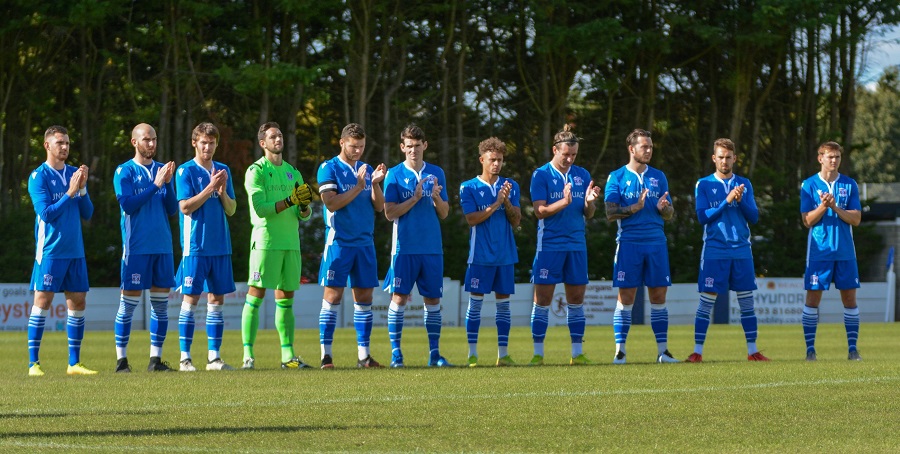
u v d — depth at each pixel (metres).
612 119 72.88
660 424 11.60
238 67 62.31
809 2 65.69
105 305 43.41
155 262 19.00
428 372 17.72
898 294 59.94
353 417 12.05
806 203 21.61
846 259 21.34
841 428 11.37
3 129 61.31
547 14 66.06
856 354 21.64
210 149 19.22
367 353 19.73
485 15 68.88
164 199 19.22
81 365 18.98
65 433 10.93
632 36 66.56
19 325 42.38
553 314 46.34
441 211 19.88
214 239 19.16
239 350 27.16
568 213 20.50
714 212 21.12
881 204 74.06
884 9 70.12
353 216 19.38
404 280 19.70
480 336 35.62
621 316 20.91
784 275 68.19
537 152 70.06
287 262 19.44
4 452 9.77
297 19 63.88
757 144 73.56
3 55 58.69
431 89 67.31
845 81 73.75
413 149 19.83
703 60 73.31
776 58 72.00
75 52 62.88
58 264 18.59
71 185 18.39
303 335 36.75
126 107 62.69
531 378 16.47
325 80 67.44
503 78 71.19
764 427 11.43
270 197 19.45
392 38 66.81
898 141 120.00
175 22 61.31
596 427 11.39
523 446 10.25
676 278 66.06
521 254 64.19
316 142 67.75
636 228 20.72
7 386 15.45
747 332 21.50
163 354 25.45
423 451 9.95
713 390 14.62
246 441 10.48
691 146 73.50
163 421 11.75
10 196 61.66
